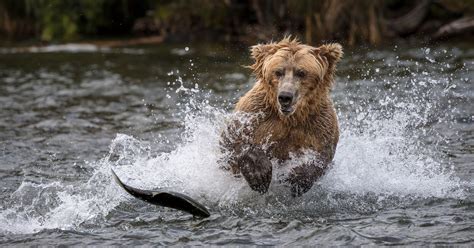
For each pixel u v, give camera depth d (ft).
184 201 49.55
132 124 85.76
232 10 165.68
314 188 58.03
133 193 48.19
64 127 84.58
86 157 70.54
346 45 146.92
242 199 56.08
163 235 48.29
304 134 55.01
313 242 46.34
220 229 49.29
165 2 176.65
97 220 51.98
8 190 59.36
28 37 176.65
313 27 152.05
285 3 157.89
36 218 52.75
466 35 148.77
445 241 45.80
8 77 122.11
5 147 74.38
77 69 129.80
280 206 54.80
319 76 54.80
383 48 139.54
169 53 146.41
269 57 55.67
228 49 148.77
